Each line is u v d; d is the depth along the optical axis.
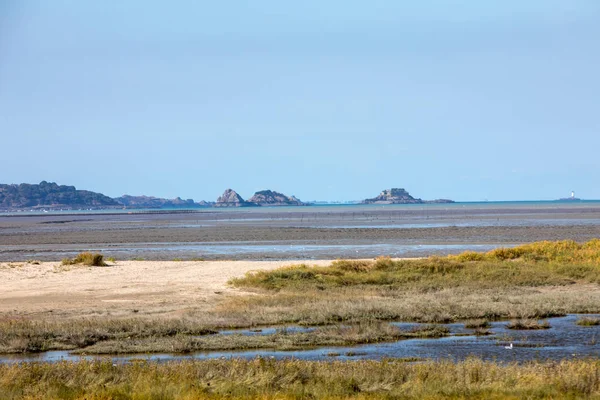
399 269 140.12
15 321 86.88
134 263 172.25
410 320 90.88
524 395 47.53
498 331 82.25
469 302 102.69
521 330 82.62
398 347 73.62
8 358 70.81
